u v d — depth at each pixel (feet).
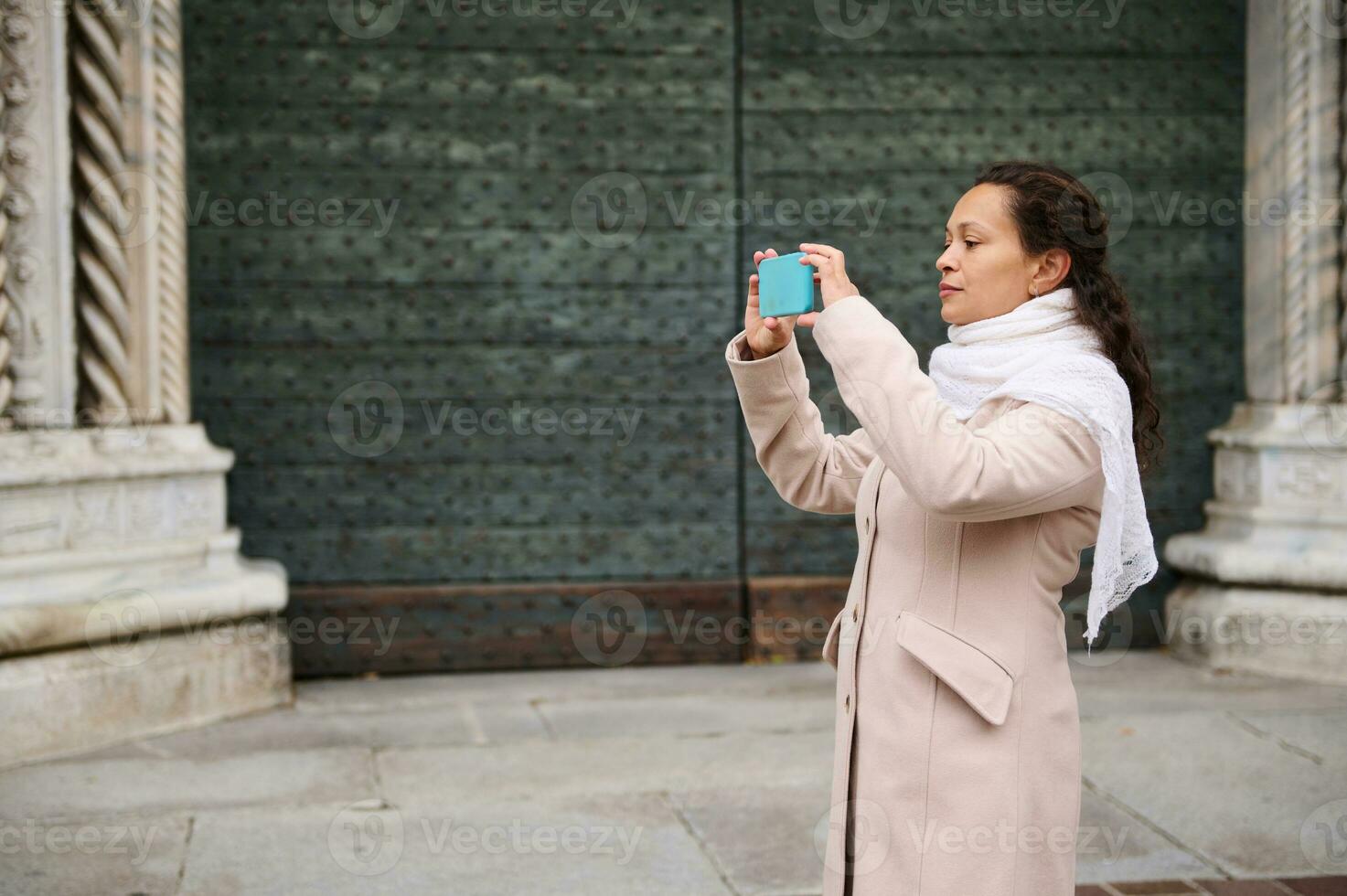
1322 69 18.85
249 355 18.58
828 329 6.69
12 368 15.61
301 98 18.51
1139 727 16.31
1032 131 19.70
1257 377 19.79
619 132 19.15
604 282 19.24
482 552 19.21
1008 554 6.72
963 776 6.51
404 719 16.89
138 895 11.39
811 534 19.77
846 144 19.44
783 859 12.32
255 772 14.76
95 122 16.26
